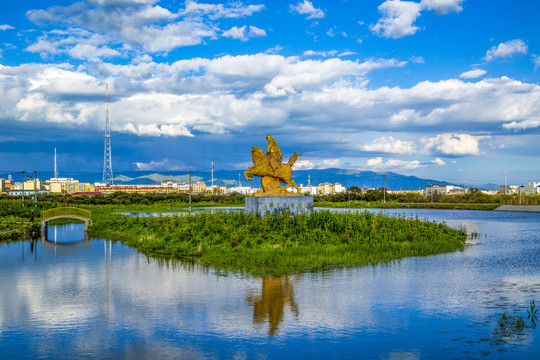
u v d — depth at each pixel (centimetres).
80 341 1677
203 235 3866
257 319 1908
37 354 1555
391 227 4166
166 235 4053
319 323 1850
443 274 2731
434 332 1744
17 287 2512
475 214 9881
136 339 1695
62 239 4838
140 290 2403
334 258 3142
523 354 1538
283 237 3641
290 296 2242
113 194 14262
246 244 3491
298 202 4481
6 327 1831
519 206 11625
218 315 1962
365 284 2475
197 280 2602
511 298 2205
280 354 1551
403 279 2591
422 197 15975
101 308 2084
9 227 5534
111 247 4134
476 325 1819
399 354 1545
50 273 2906
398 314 1958
